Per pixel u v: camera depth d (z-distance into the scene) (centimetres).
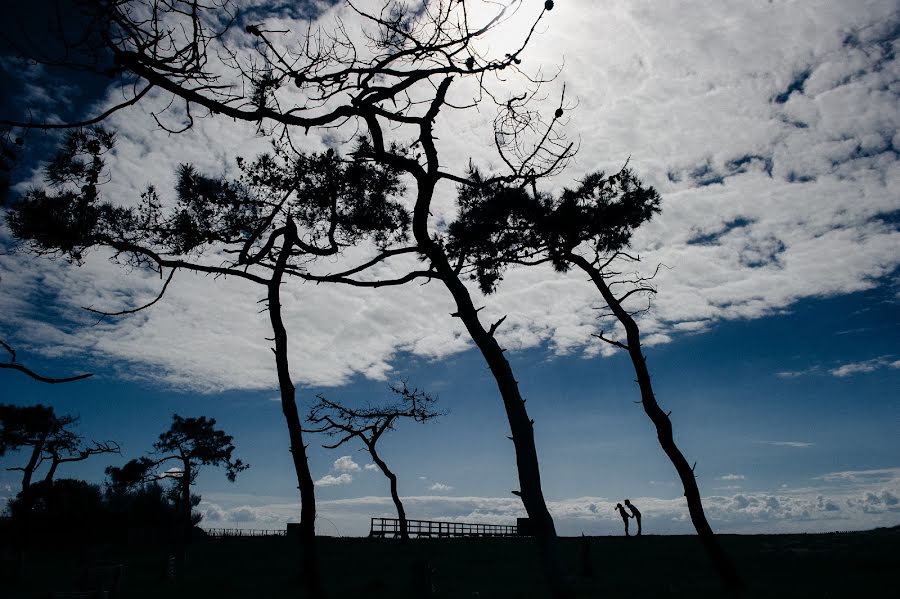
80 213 1196
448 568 2198
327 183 1399
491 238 1368
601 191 1480
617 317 1579
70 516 4919
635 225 1518
